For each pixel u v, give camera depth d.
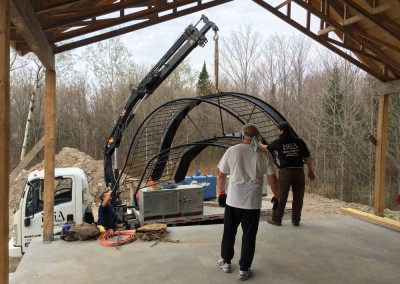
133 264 3.92
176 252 4.29
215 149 19.86
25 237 6.85
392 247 4.52
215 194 9.19
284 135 5.30
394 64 5.81
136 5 4.12
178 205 7.47
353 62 6.26
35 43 3.53
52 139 4.78
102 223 5.90
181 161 7.52
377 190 6.35
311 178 5.38
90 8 3.97
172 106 7.59
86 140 26.80
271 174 3.54
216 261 4.01
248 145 3.55
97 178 14.23
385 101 6.43
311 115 20.20
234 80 24.45
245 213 3.52
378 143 6.43
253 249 3.52
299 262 3.99
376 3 4.83
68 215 6.40
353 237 4.91
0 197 2.32
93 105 27.27
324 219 5.93
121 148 22.25
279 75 22.88
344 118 18.42
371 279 3.56
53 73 4.75
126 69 23.61
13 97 24.84
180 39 8.39
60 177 7.08
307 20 5.84
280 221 5.45
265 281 3.49
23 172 13.89
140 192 7.49
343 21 5.42
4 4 2.28
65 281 3.49
